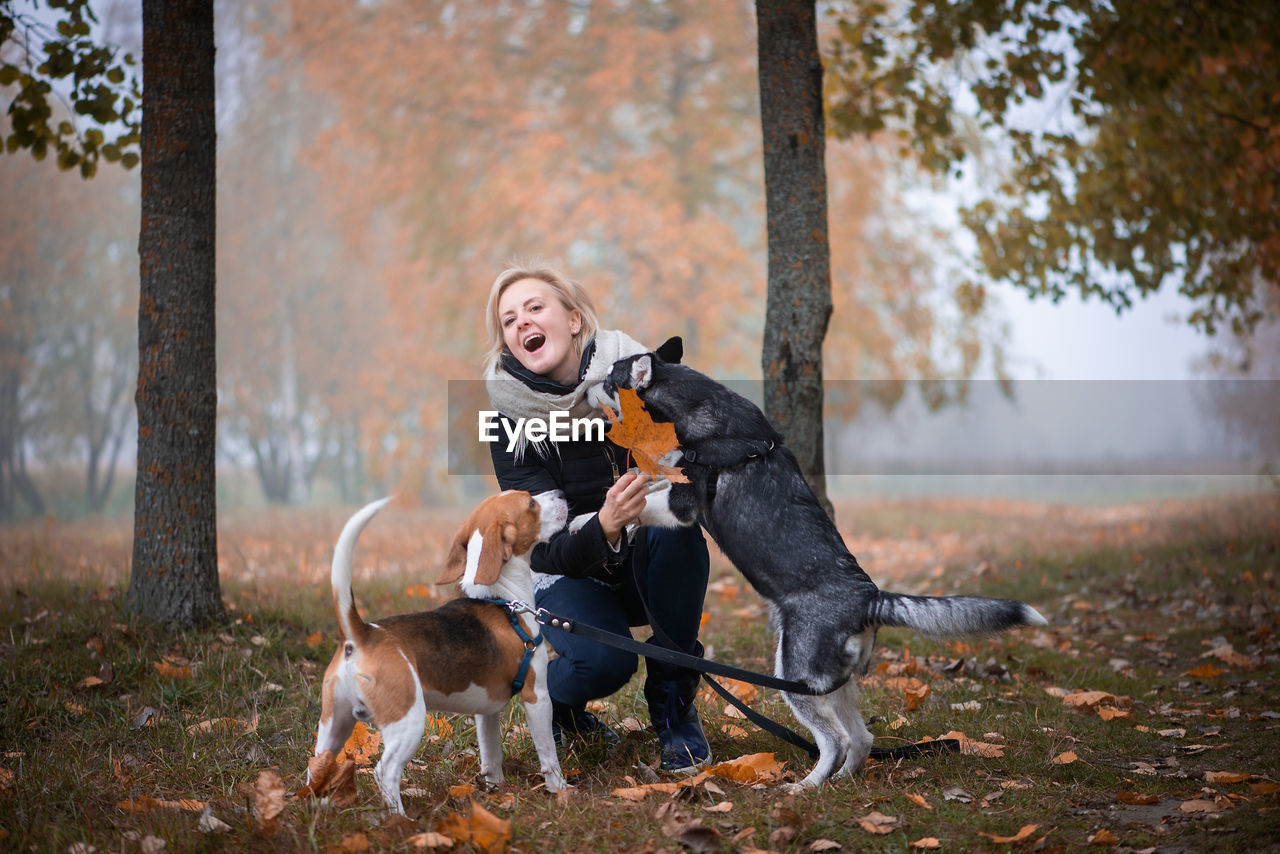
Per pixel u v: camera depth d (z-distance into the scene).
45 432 28.88
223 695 4.39
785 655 3.46
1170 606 7.57
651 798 3.19
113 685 4.46
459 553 3.26
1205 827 2.89
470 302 20.09
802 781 3.41
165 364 5.16
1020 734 4.14
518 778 3.43
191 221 5.18
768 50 6.40
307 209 28.28
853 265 18.91
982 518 18.48
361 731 3.64
